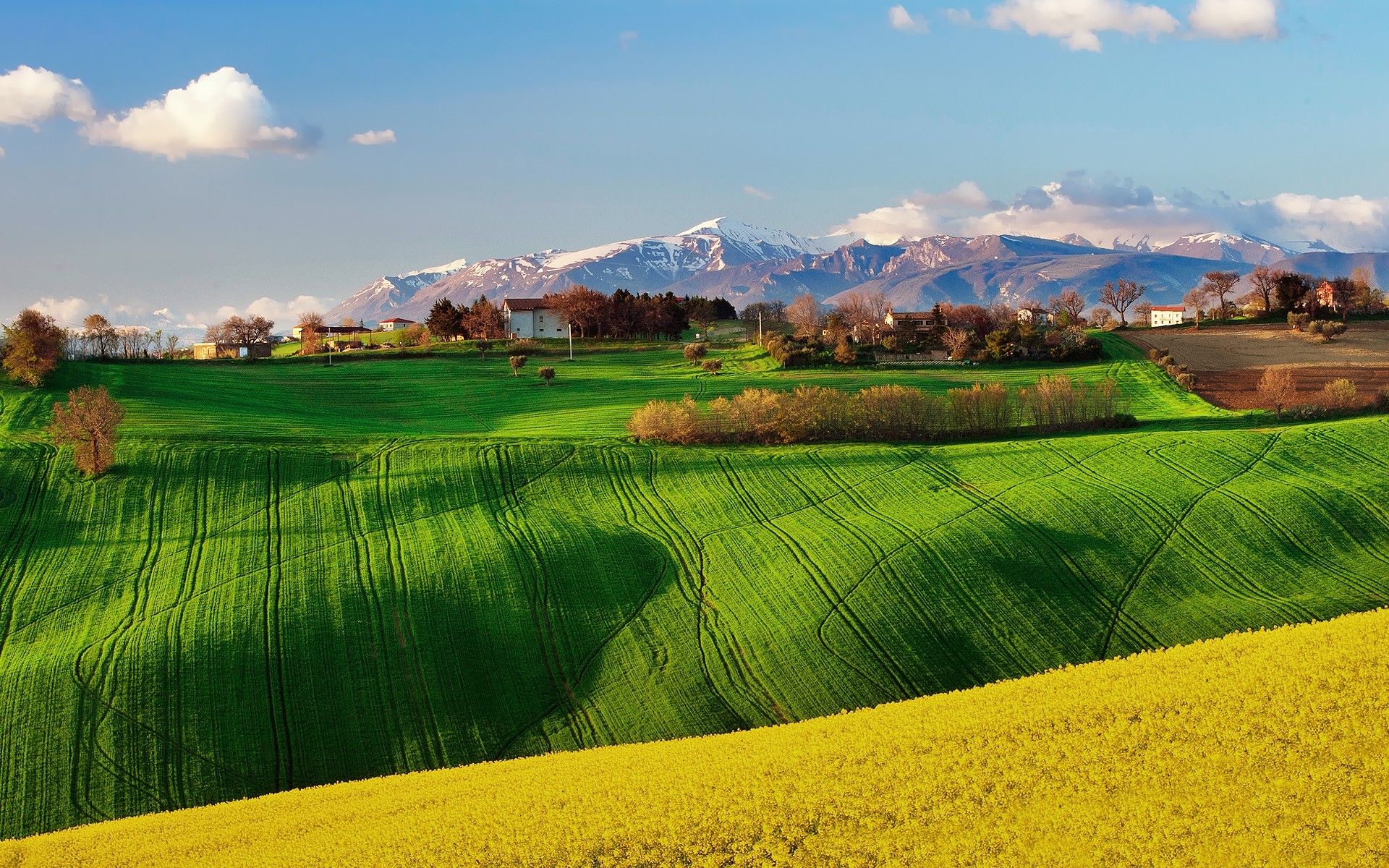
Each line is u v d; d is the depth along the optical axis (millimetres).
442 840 27547
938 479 75875
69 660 53906
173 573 63500
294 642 55781
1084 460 78250
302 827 31297
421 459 81125
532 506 73750
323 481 77250
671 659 54938
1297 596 58219
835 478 76812
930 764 27359
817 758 29328
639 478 78188
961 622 56562
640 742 48438
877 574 61000
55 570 63781
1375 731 24953
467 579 62281
